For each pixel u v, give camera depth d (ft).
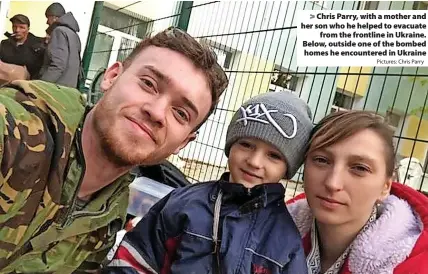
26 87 3.66
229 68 12.53
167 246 4.96
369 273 4.59
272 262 4.65
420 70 11.38
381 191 4.70
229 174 5.23
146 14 26.66
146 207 7.23
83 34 25.14
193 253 4.77
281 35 12.42
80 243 4.20
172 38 4.15
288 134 4.94
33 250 3.80
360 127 4.54
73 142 3.83
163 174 8.46
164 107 3.97
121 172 4.20
